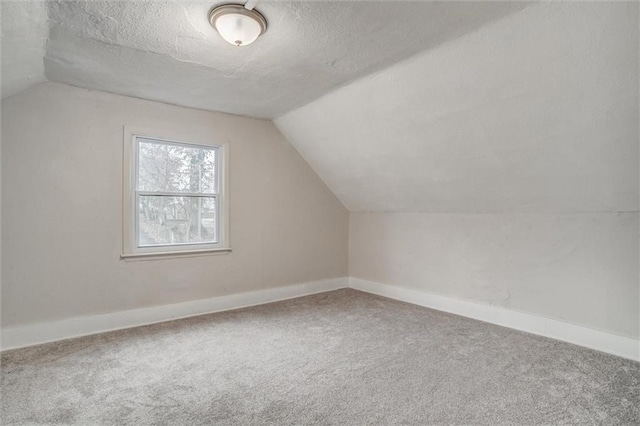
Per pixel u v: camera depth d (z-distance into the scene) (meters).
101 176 2.99
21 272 2.66
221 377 2.19
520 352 2.61
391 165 3.59
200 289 3.55
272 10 1.83
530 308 3.11
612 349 2.62
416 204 3.97
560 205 2.88
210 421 1.74
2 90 2.43
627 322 2.57
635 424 1.73
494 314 3.35
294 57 2.37
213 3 1.77
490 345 2.74
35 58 2.29
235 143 3.78
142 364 2.36
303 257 4.42
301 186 4.38
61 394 1.97
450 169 3.19
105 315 3.01
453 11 1.83
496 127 2.55
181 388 2.05
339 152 3.87
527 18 1.84
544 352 2.61
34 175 2.70
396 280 4.31
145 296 3.22
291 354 2.55
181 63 2.46
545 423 1.74
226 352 2.58
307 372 2.27
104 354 2.52
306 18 1.90
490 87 2.30
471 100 2.46
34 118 2.70
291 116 3.71
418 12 1.84
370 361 2.44
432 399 1.95
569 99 2.12
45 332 2.74
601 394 2.00
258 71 2.59
